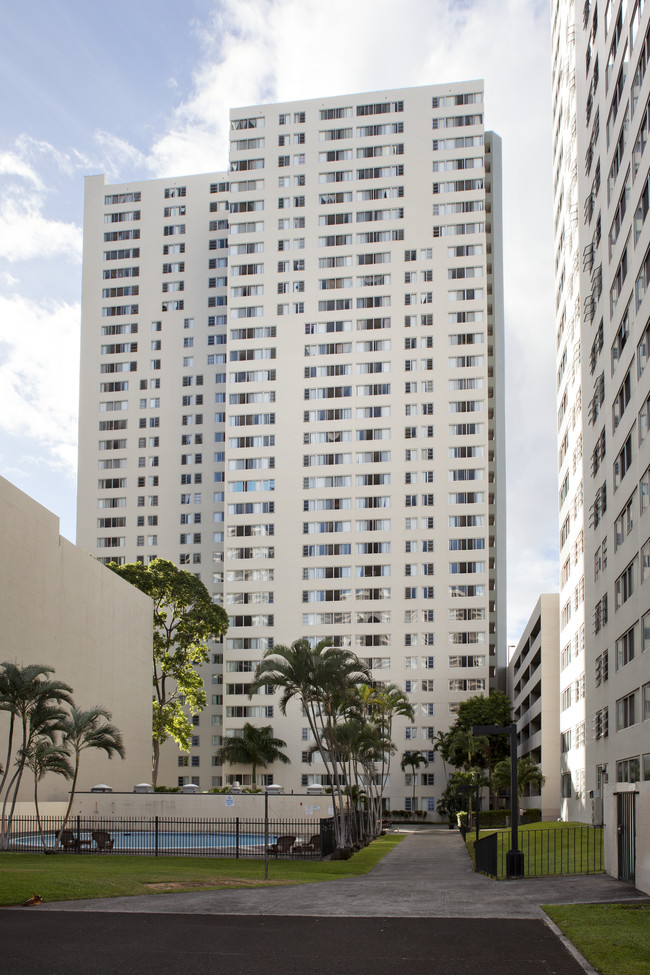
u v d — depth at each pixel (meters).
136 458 129.00
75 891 20.20
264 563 113.12
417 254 118.19
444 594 109.19
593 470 59.38
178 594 91.00
